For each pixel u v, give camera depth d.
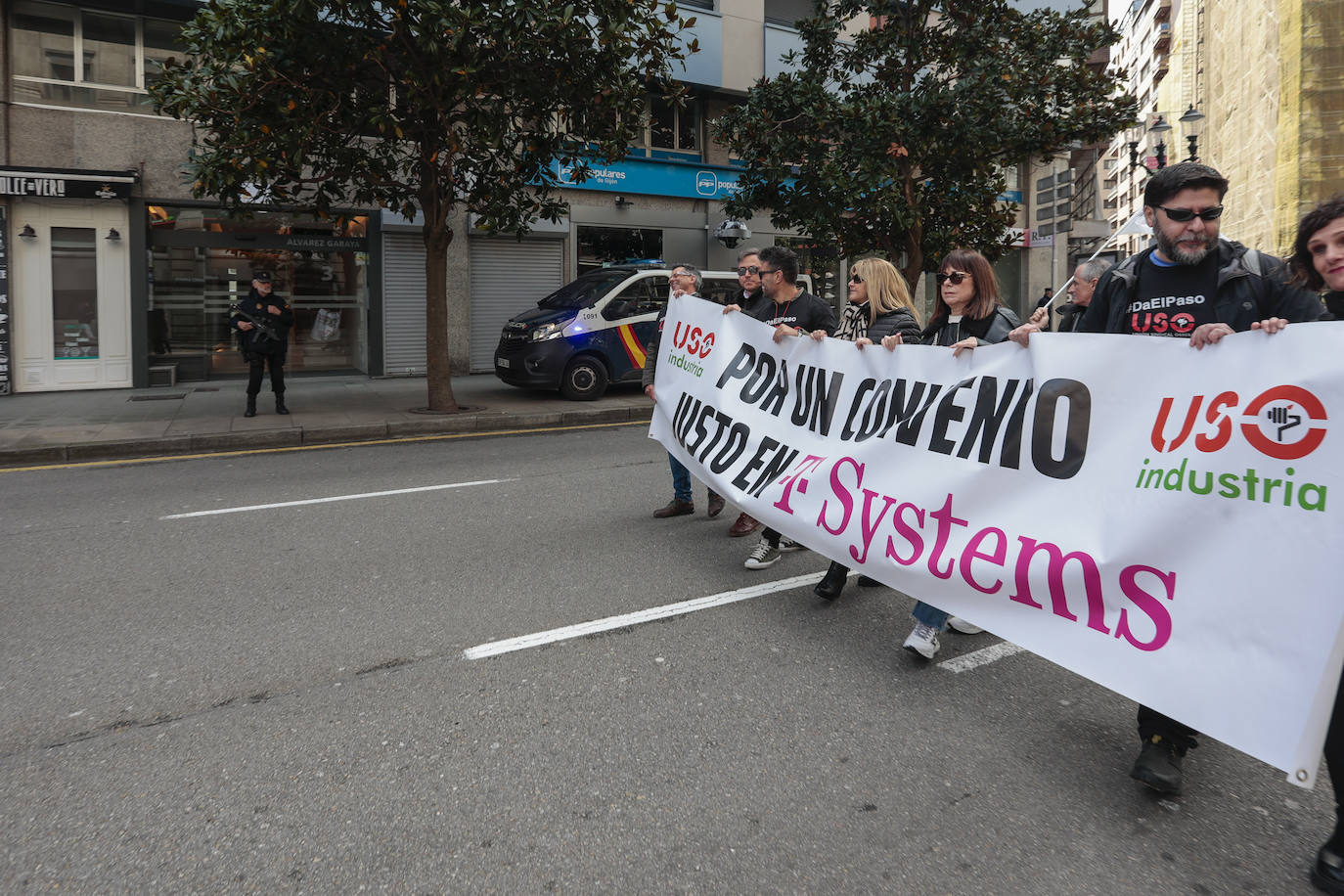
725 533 5.72
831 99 13.26
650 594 4.55
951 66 13.98
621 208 17.45
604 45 9.77
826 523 4.01
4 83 12.72
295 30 8.79
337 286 15.51
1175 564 2.59
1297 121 24.31
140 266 13.77
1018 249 22.69
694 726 3.15
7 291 12.98
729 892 2.27
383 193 11.01
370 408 11.52
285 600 4.45
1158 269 2.98
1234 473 2.48
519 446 9.34
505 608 4.33
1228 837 2.53
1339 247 2.37
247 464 8.35
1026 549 3.07
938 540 3.44
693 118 18.28
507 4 9.14
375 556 5.21
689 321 5.45
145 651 3.79
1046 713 3.28
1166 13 56.94
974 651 3.85
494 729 3.12
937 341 4.10
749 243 18.83
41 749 2.96
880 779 2.82
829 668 3.66
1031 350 3.25
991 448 3.33
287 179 10.14
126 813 2.59
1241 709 2.33
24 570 4.94
